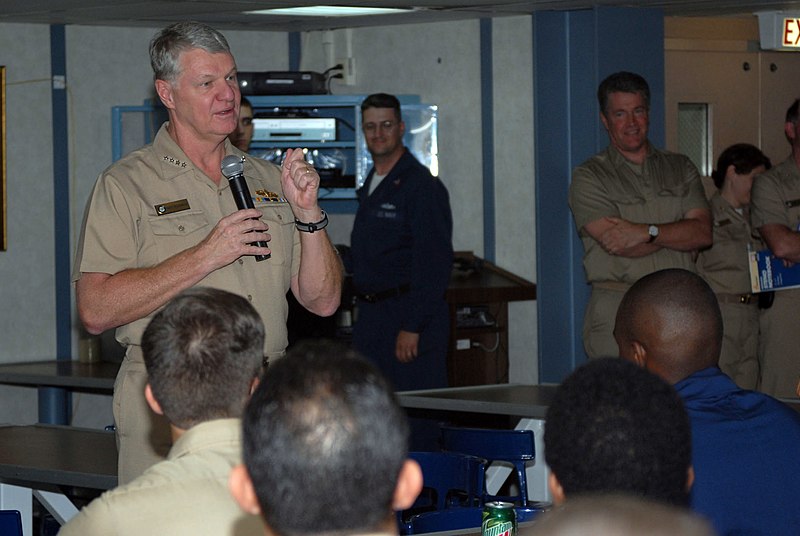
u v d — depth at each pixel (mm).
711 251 6191
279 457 1305
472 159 7391
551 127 6227
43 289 7227
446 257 5762
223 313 2102
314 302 3330
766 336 5949
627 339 2650
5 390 7125
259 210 3236
